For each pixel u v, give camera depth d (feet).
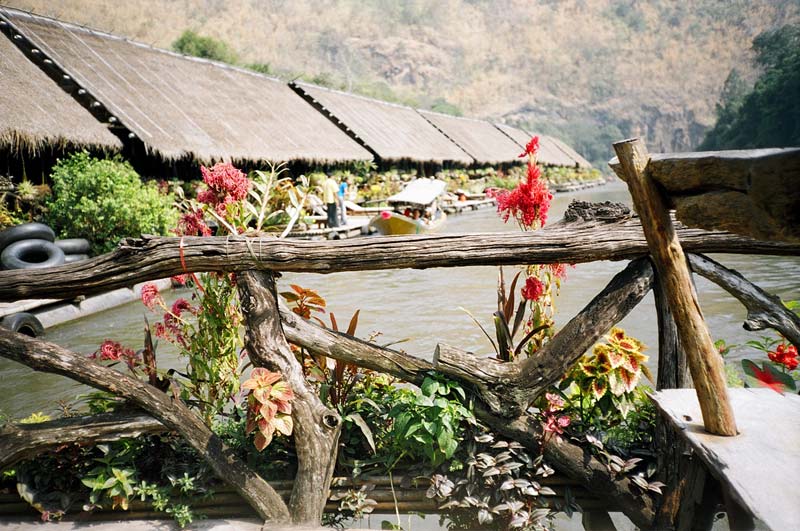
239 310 12.32
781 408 9.12
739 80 484.33
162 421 10.85
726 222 7.25
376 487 11.01
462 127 172.96
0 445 10.46
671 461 10.17
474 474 10.71
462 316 30.01
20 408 19.75
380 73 604.90
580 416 11.54
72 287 11.21
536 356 10.52
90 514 11.04
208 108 75.10
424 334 26.94
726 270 11.18
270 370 10.44
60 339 28.30
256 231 11.36
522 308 11.81
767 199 6.28
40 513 11.27
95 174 42.34
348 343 11.06
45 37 62.75
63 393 21.04
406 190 74.28
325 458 10.32
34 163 53.57
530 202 11.78
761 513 6.48
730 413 8.24
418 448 10.98
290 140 82.58
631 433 11.54
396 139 118.83
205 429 10.91
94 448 11.55
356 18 629.92
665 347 10.82
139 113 61.36
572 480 10.87
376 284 39.58
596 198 128.77
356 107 120.47
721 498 9.77
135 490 10.88
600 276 39.75
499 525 10.64
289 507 10.52
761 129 232.73
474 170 158.10
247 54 529.86
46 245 37.81
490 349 24.12
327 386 11.09
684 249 11.10
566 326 10.55
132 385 10.87
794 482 7.02
